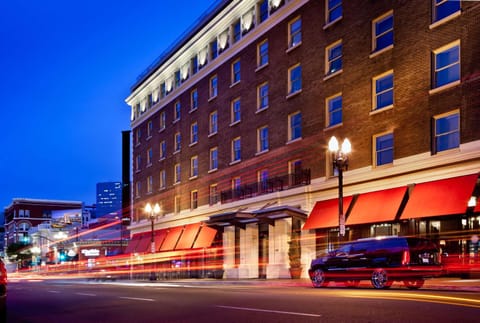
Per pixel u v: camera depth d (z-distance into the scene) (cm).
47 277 7812
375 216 2727
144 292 2189
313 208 3216
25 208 14975
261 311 1245
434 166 2519
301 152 3428
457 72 2508
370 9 2978
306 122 3403
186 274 4841
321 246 3155
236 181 4209
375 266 1891
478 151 2312
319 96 3306
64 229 11469
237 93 4209
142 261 5647
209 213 4497
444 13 2594
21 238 13850
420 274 1817
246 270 3912
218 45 4566
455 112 2481
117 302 1697
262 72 3900
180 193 5116
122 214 7494
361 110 2984
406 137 2694
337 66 3225
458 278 2347
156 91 5934
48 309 1584
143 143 6150
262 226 3878
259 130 3925
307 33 3453
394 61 2803
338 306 1266
